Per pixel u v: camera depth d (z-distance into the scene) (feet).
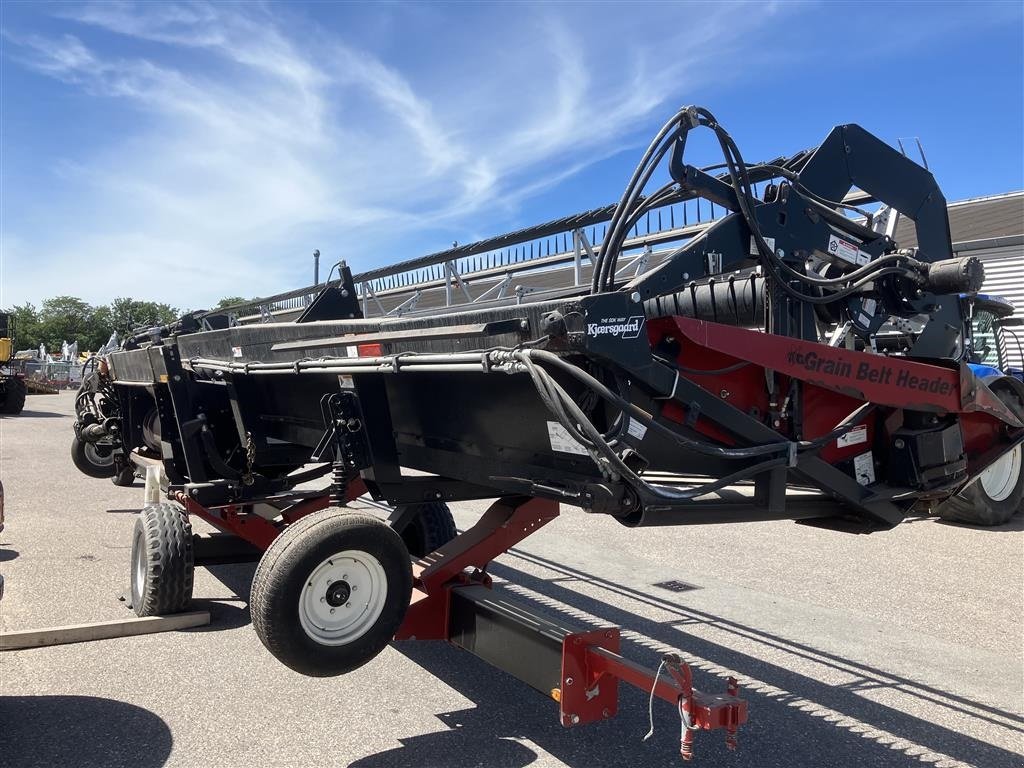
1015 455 24.85
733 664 13.69
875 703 12.23
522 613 10.82
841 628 15.53
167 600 15.35
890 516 11.57
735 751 10.74
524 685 12.95
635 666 9.13
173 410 18.51
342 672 10.39
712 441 9.89
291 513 18.44
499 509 13.62
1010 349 30.22
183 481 18.80
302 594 10.00
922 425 11.68
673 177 9.73
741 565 20.26
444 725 11.41
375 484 12.98
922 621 15.98
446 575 12.26
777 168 10.79
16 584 18.11
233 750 10.52
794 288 10.72
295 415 17.26
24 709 11.69
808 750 10.78
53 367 146.61
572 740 11.00
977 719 11.74
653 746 10.87
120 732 10.98
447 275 22.89
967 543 22.79
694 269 9.75
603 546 22.29
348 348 12.00
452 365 9.46
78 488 31.96
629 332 8.71
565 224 14.26
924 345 11.89
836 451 11.10
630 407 8.57
